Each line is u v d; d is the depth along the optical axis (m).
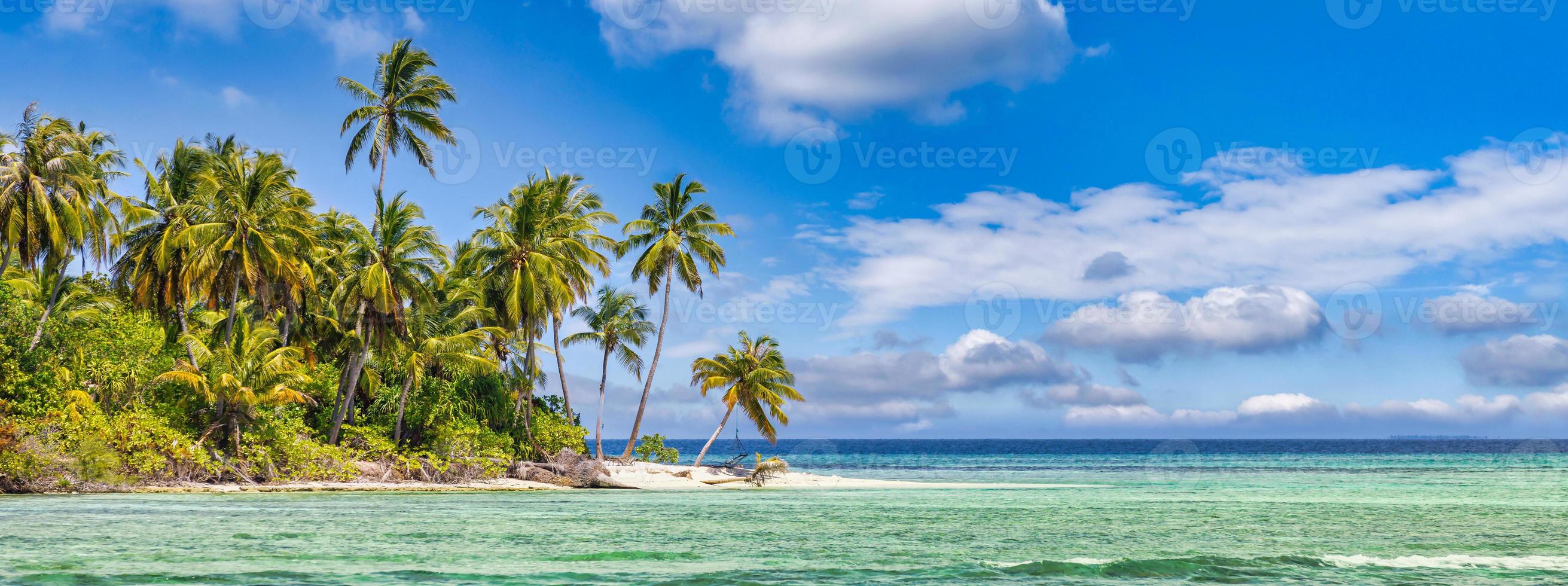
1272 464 92.44
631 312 53.19
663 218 50.31
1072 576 14.37
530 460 45.25
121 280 37.12
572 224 46.19
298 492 33.75
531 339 44.53
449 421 41.09
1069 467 88.94
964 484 49.62
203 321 41.34
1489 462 94.38
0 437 29.70
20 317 33.03
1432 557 16.62
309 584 13.22
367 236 38.84
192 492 32.47
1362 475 61.25
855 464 103.31
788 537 19.77
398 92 46.81
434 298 41.16
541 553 16.78
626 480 43.12
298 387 37.34
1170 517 25.59
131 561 15.11
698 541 18.92
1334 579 14.16
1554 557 16.80
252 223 35.75
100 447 31.50
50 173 33.19
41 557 15.49
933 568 15.12
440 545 17.69
